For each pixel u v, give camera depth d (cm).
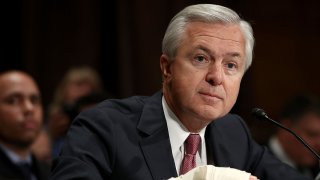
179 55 252
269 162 291
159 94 278
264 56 812
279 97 814
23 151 460
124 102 275
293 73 823
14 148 457
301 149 537
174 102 258
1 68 689
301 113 538
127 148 254
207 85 247
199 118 254
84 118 261
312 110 536
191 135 267
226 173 221
